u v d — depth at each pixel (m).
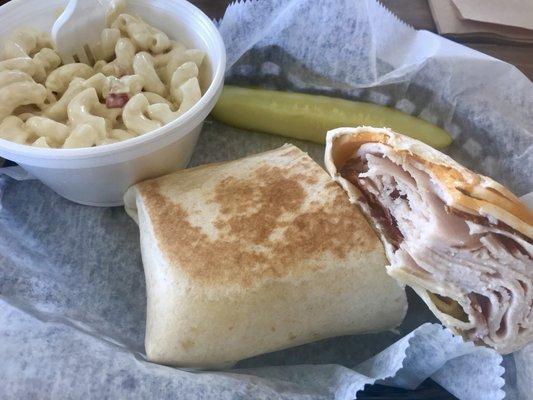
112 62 0.24
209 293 0.18
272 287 0.18
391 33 0.26
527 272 0.17
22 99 0.22
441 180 0.18
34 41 0.24
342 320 0.20
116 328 0.21
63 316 0.19
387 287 0.19
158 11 0.26
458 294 0.18
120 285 0.22
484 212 0.17
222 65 0.23
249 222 0.19
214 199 0.20
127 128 0.22
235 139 0.27
